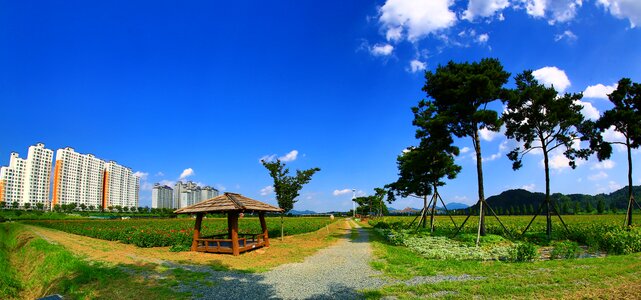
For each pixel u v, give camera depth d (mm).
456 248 17703
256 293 9391
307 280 10914
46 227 45781
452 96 23844
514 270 11305
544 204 24656
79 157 112688
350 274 11734
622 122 24312
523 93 23734
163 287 10094
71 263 13375
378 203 78688
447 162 30938
